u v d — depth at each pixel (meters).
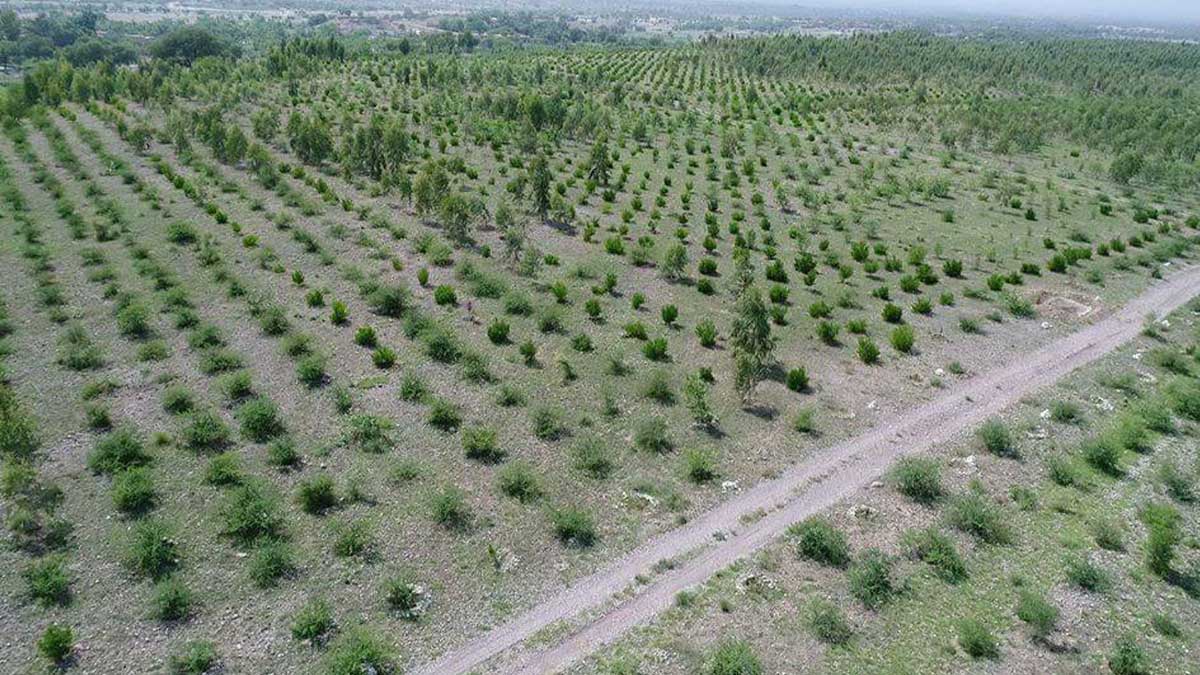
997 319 43.59
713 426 31.83
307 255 48.09
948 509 26.95
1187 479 28.89
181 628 20.88
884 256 54.22
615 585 23.17
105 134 77.12
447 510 25.47
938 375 36.75
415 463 28.48
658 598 22.66
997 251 55.84
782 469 29.19
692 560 24.27
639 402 33.44
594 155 68.69
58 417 29.98
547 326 39.88
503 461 28.92
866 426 32.31
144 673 19.47
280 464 27.88
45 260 44.12
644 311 43.00
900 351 39.19
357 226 54.03
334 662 19.59
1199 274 52.22
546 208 58.84
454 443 29.81
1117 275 51.31
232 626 21.05
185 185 59.12
